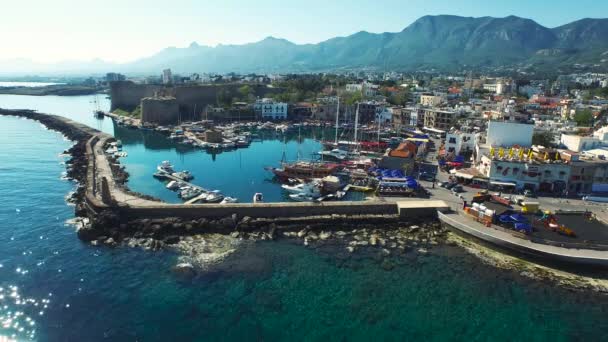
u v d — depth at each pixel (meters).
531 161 89.56
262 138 180.50
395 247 66.31
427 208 76.94
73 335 43.69
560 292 53.66
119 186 91.19
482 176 93.19
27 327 44.69
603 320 48.25
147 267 58.03
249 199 90.12
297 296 51.69
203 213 75.38
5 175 105.06
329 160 129.00
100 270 56.97
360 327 46.12
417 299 51.62
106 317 46.81
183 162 130.00
